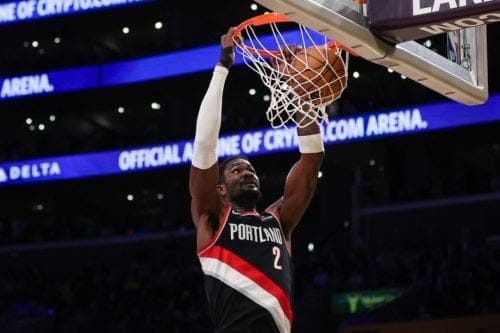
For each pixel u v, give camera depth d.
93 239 26.14
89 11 26.53
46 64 27.52
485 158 25.44
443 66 5.01
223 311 4.21
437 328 15.84
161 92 26.27
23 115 28.33
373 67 23.95
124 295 21.86
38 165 26.59
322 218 25.59
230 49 4.51
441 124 21.77
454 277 17.55
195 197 4.37
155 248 25.22
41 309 21.47
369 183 23.83
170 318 19.56
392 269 19.23
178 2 26.02
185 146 24.73
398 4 4.49
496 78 22.59
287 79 4.62
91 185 27.89
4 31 27.97
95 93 26.69
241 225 4.34
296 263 20.53
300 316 18.64
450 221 22.06
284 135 23.06
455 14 4.35
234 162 4.49
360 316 17.25
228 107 27.88
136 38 30.09
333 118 22.75
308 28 4.65
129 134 28.67
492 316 15.57
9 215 30.86
